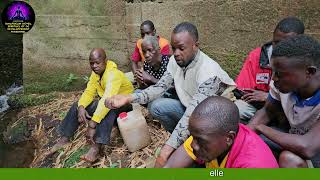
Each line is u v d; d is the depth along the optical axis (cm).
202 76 257
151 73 360
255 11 371
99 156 325
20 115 456
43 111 453
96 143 315
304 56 187
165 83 298
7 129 433
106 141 314
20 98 486
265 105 247
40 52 513
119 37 486
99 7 482
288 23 255
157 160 243
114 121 333
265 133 206
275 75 198
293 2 342
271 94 241
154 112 299
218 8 397
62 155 346
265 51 291
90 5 485
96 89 350
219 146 174
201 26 416
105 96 317
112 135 349
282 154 196
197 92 255
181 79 281
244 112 267
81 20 491
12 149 394
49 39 507
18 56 594
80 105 345
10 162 369
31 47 513
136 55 437
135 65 439
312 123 206
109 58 497
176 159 205
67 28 498
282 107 231
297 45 188
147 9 453
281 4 351
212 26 407
